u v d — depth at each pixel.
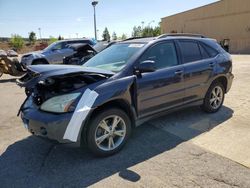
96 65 4.84
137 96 4.36
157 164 3.83
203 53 5.62
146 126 5.25
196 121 5.46
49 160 4.07
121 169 3.74
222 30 39.31
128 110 4.34
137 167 3.77
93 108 3.76
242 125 5.18
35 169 3.83
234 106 6.41
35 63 14.24
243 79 9.99
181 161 3.89
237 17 36.66
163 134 4.87
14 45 81.50
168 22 51.56
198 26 43.84
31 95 4.30
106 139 4.13
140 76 4.39
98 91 3.86
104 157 4.09
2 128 5.51
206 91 5.63
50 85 4.04
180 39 5.29
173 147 4.34
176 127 5.18
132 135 4.86
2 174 3.72
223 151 4.14
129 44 5.04
